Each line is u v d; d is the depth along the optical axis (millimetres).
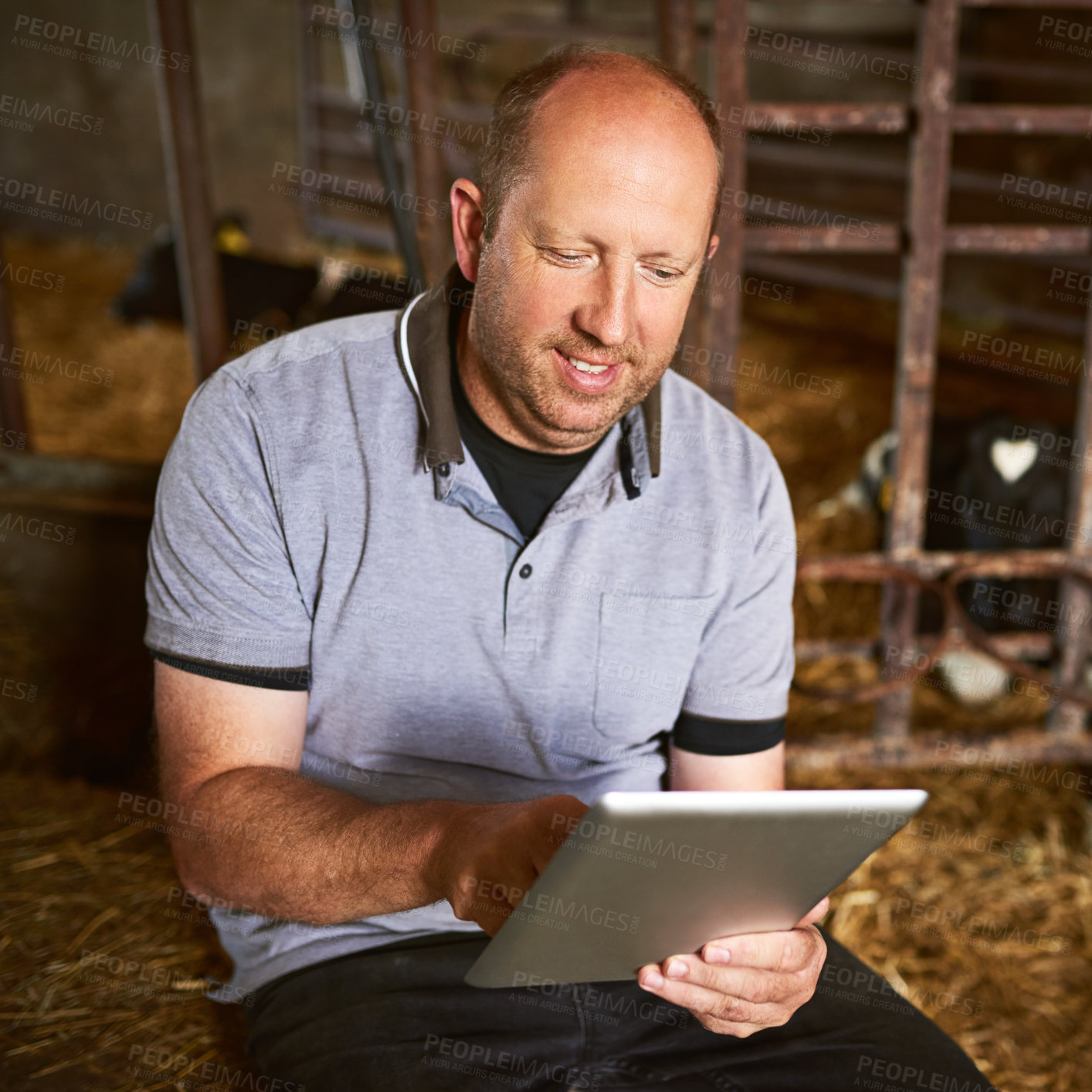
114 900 1697
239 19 5945
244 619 1151
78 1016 1453
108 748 2230
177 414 3943
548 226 1014
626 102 1004
